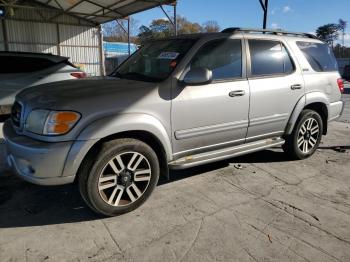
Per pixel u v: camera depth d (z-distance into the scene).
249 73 4.22
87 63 21.98
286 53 4.70
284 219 3.32
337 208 3.58
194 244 2.88
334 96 5.36
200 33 4.11
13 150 3.19
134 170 3.37
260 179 4.32
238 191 3.94
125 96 3.28
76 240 2.92
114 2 15.39
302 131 5.00
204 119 3.79
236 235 3.03
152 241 2.92
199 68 3.52
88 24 21.50
